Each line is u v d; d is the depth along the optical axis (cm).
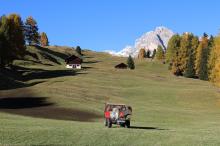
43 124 4147
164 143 3130
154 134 3600
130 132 3666
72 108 6656
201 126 5216
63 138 3070
